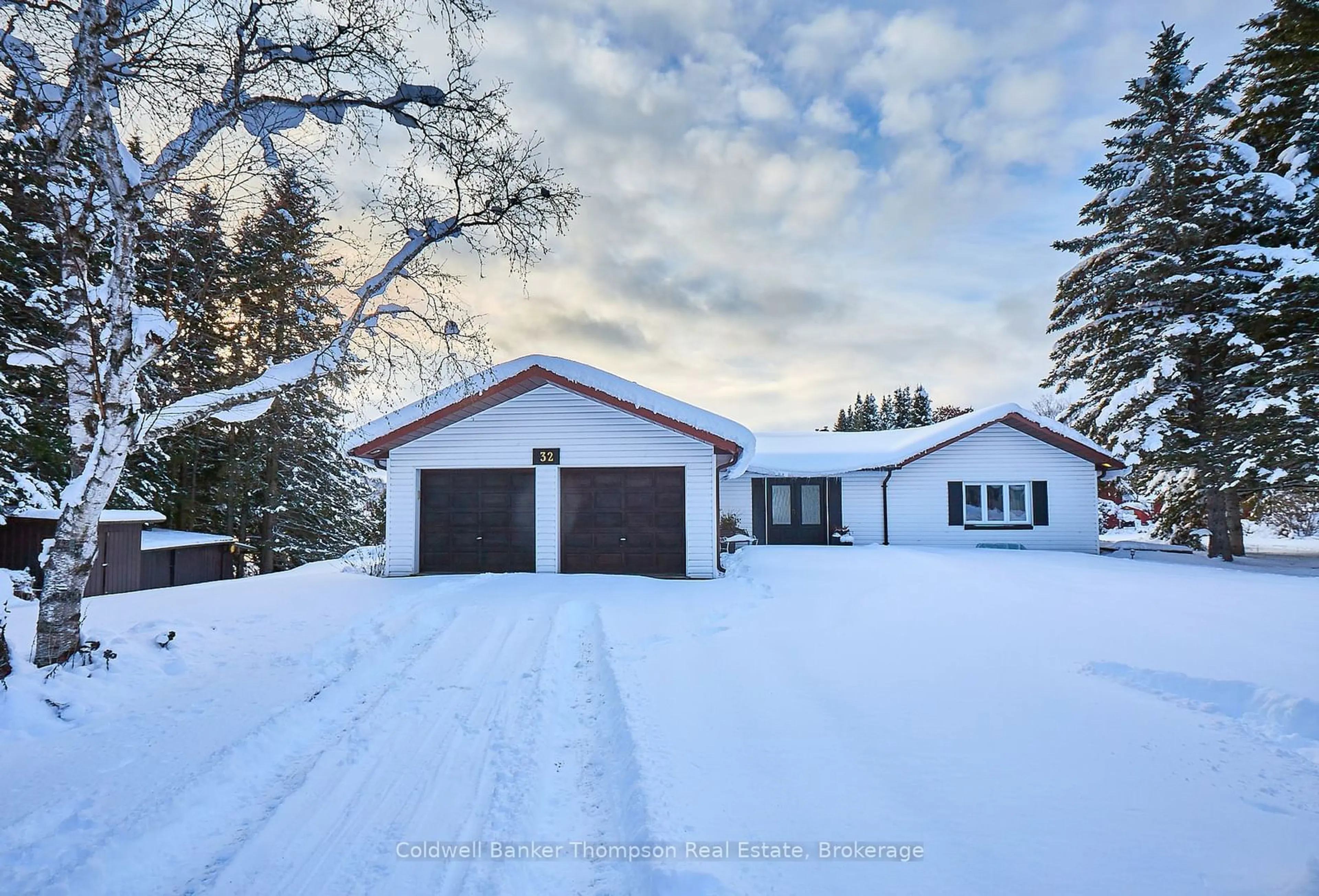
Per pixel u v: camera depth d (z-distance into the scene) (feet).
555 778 14.34
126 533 51.06
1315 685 16.43
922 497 68.74
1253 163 57.11
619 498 44.86
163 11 20.49
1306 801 11.31
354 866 11.15
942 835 10.59
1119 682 17.97
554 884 10.55
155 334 22.44
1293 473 52.01
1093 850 9.97
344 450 44.45
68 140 20.42
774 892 9.22
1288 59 52.31
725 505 71.51
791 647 22.45
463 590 35.22
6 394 41.68
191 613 28.99
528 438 45.27
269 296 40.06
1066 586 35.40
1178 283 56.90
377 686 20.51
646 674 19.81
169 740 16.07
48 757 15.21
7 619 24.90
